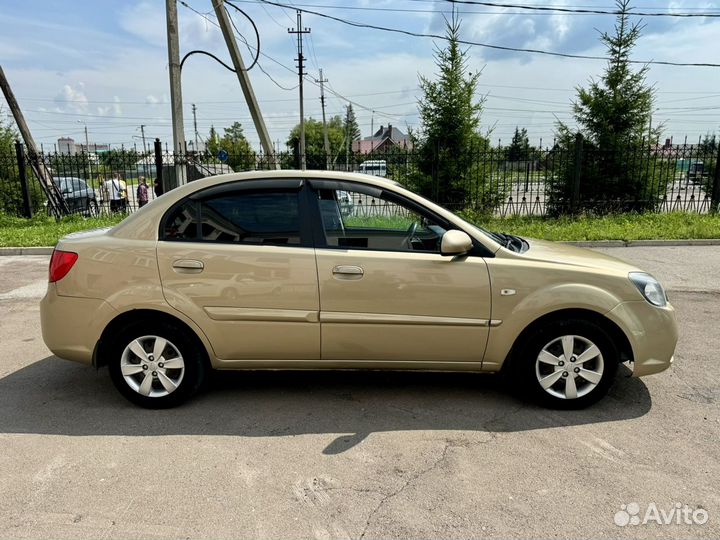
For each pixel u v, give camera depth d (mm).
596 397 3527
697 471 2850
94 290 3463
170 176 12953
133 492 2686
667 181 13430
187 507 2570
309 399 3756
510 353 3568
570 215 13086
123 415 3525
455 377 4137
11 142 15586
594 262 3584
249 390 3908
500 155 13445
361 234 3529
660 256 9125
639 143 13211
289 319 3441
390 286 3398
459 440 3188
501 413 3529
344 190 3547
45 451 3074
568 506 2566
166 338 3512
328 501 2617
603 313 3408
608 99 13336
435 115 13594
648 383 3996
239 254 3428
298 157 13516
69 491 2693
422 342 3480
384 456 3018
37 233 11391
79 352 3521
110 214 14531
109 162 14500
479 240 3480
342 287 3398
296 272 3404
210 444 3152
